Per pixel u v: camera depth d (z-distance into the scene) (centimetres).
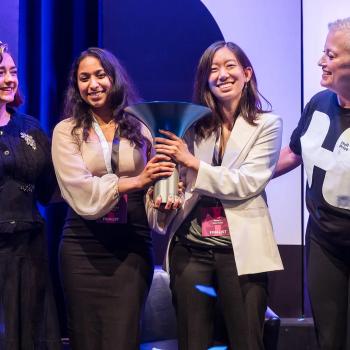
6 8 361
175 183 262
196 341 272
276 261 272
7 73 280
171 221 290
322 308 269
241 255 267
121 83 290
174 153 260
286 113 352
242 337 270
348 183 257
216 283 279
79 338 284
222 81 275
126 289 282
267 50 353
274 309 354
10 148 277
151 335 325
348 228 259
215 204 275
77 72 288
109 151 284
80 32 364
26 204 280
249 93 281
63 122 289
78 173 276
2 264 273
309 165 270
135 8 360
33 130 288
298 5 351
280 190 353
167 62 360
